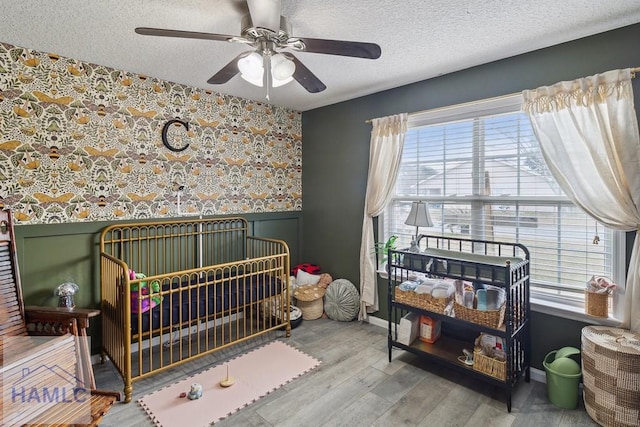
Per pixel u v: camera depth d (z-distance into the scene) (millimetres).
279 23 1616
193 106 3188
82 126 2562
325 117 3871
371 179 3293
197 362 2590
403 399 2135
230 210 3496
